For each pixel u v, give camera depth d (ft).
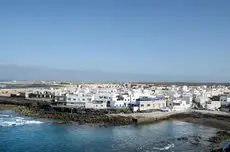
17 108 614.75
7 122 451.12
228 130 421.59
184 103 628.69
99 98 589.73
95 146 314.76
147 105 572.51
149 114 523.70
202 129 426.92
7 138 346.95
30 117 504.84
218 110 614.34
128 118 471.21
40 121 463.01
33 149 300.81
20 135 363.35
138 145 320.50
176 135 379.14
